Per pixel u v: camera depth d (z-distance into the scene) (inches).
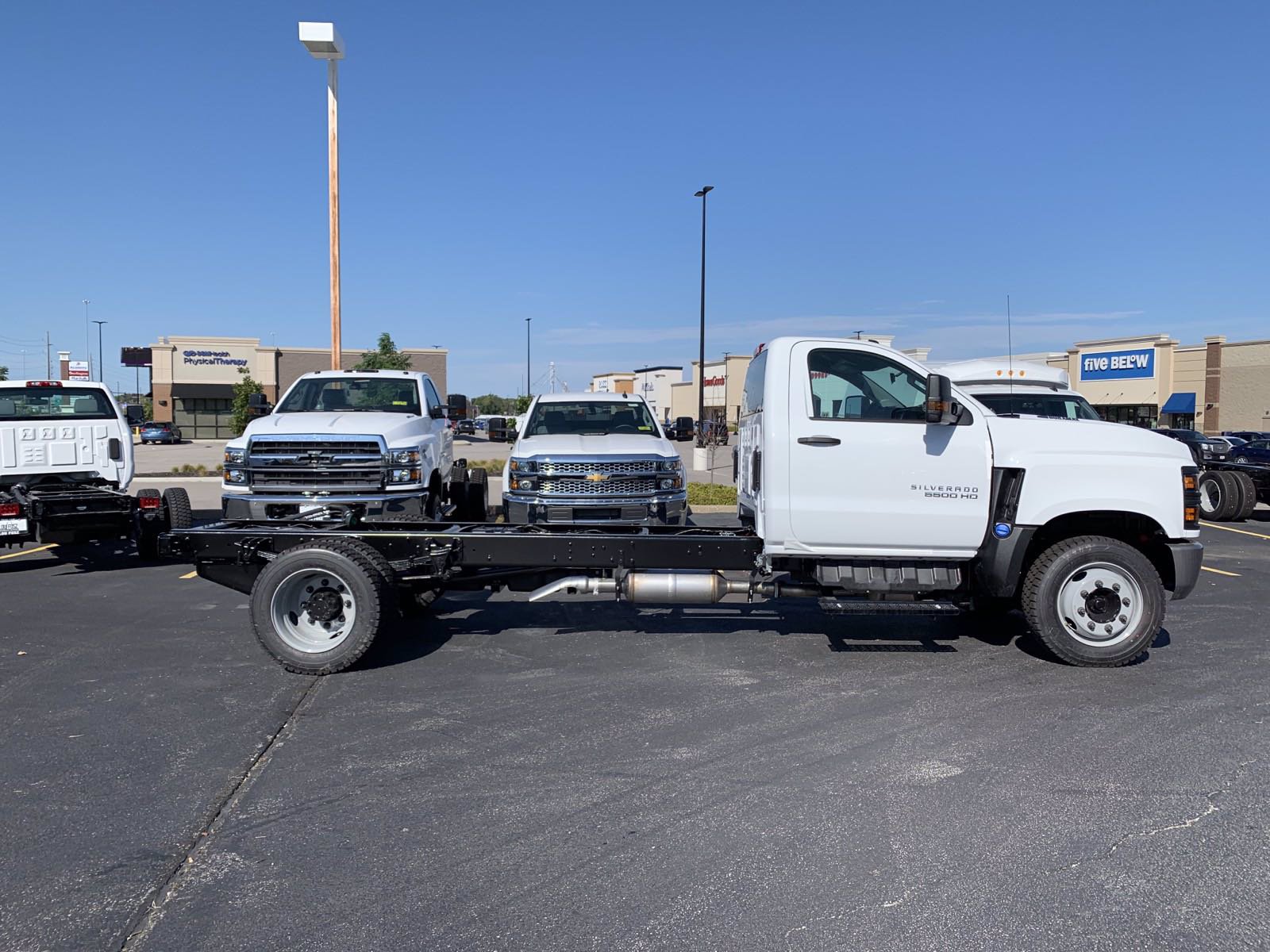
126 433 451.5
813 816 166.7
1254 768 187.5
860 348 263.7
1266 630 303.6
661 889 141.9
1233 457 682.2
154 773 186.5
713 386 2292.1
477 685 244.1
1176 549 257.3
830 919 133.6
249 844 156.8
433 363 2087.8
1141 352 1836.9
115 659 270.5
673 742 203.0
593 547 269.1
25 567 438.6
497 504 678.5
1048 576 254.8
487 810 169.5
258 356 2149.4
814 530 261.0
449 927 132.0
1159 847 154.4
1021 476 254.4
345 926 132.2
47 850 154.7
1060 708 225.0
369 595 251.4
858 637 297.1
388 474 366.9
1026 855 151.9
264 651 278.8
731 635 299.6
